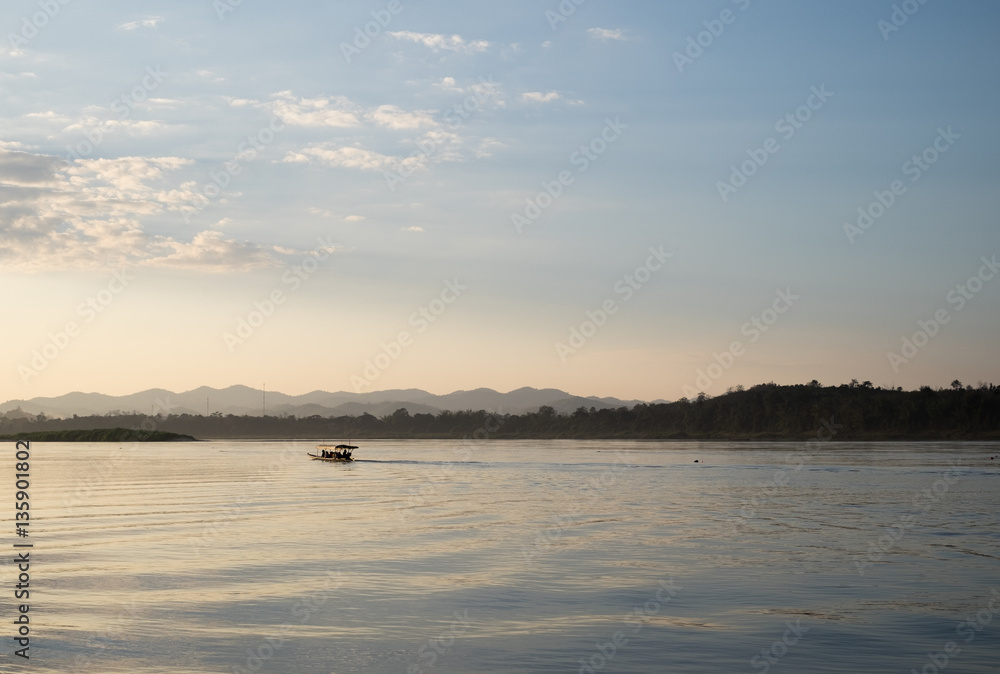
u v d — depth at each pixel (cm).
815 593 2827
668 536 4188
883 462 10744
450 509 5497
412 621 2431
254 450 18238
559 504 5859
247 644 2189
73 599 2678
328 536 4138
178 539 4006
